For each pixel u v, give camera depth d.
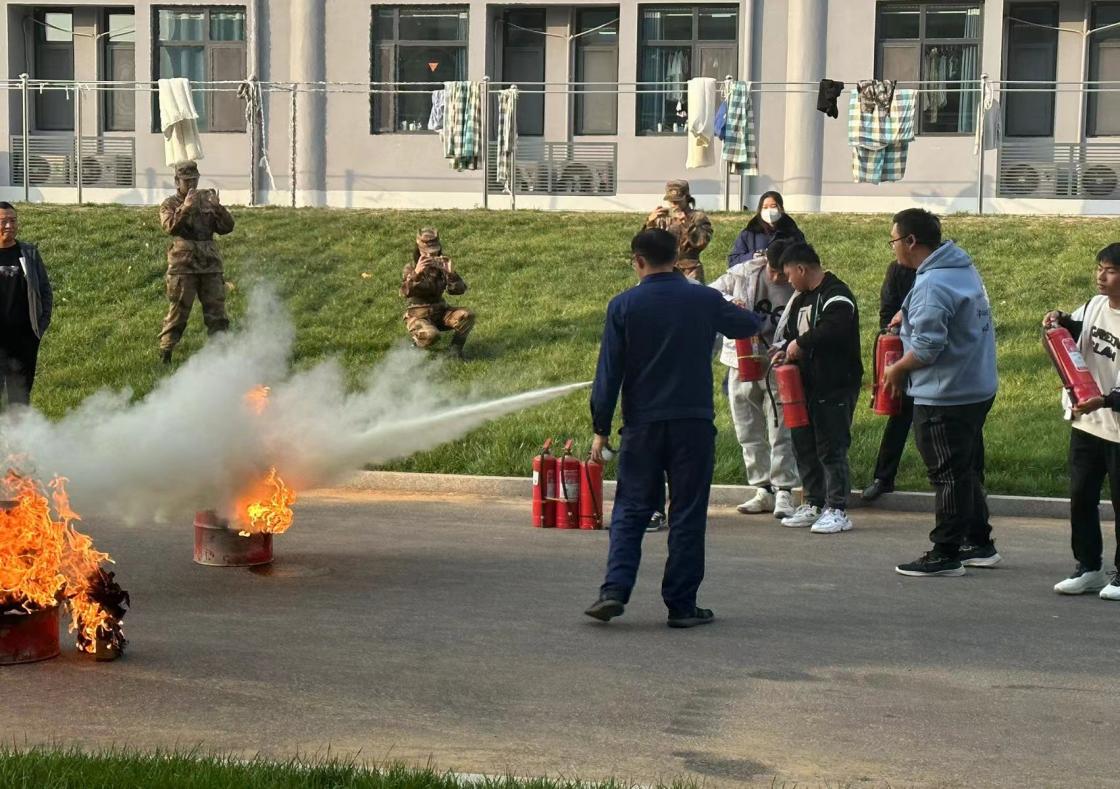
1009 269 19.91
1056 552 9.57
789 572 8.75
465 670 6.41
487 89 25.55
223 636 7.04
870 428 13.23
